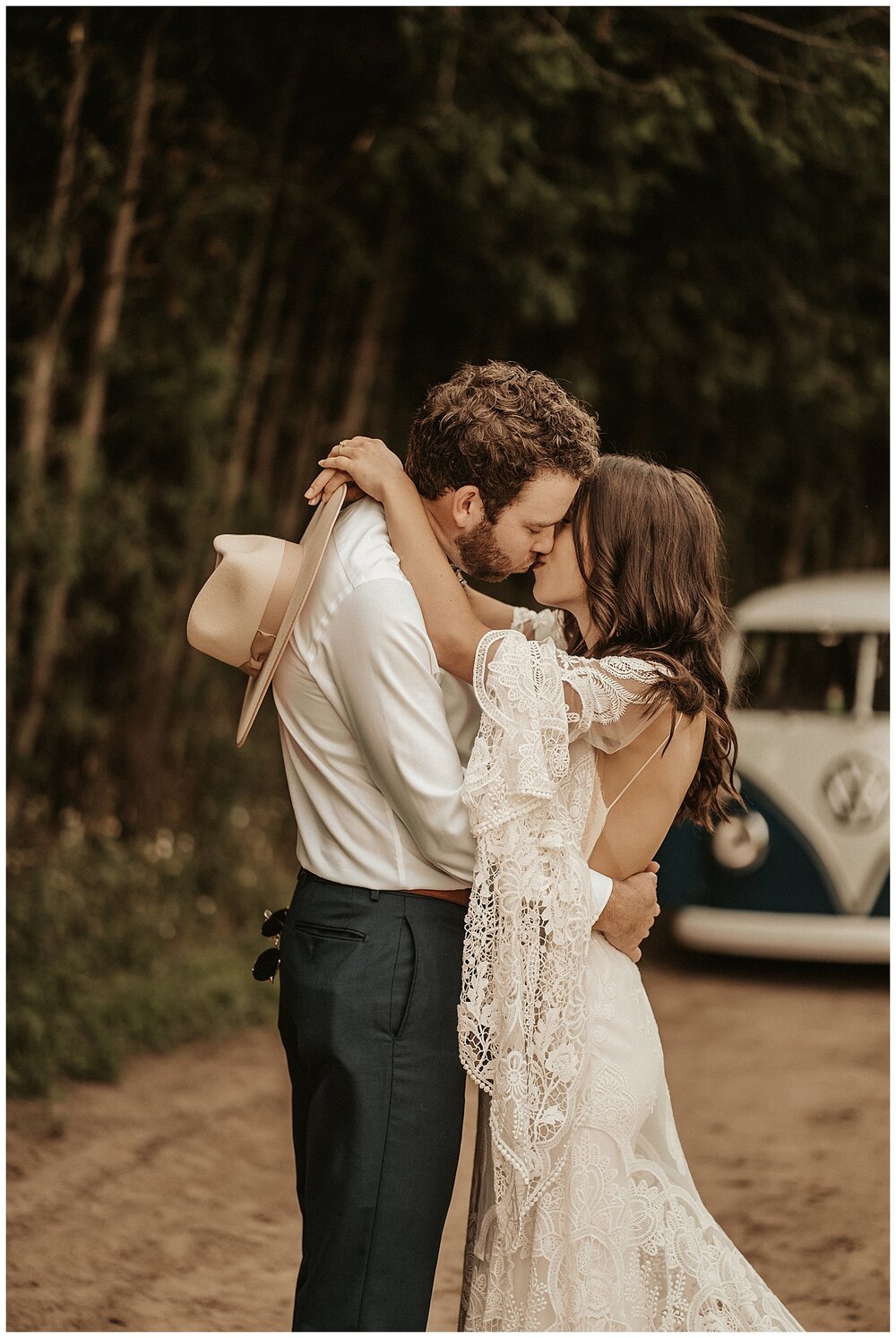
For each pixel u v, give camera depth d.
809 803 6.29
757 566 10.35
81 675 5.73
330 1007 1.93
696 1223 2.10
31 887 4.99
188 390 5.50
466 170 5.71
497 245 6.34
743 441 8.97
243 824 6.53
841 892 6.22
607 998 2.08
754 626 6.98
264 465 6.85
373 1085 1.91
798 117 5.85
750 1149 4.31
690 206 6.80
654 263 7.04
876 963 7.08
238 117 5.78
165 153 5.39
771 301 7.47
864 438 9.59
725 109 5.86
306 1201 2.07
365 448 2.13
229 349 5.86
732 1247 2.14
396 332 7.50
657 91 5.59
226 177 5.61
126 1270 3.25
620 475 2.18
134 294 5.46
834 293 7.88
